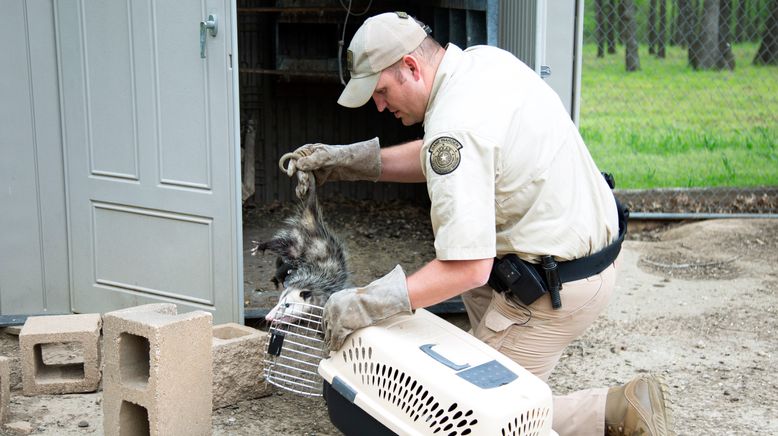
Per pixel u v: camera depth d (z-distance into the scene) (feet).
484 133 8.15
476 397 7.47
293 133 25.20
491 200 8.07
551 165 8.64
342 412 8.81
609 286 9.25
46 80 14.51
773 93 41.01
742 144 32.01
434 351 8.17
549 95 9.07
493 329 9.26
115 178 14.24
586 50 52.11
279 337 10.89
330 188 25.80
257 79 24.79
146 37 13.46
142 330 9.09
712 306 16.35
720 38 49.16
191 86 13.20
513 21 15.33
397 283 8.25
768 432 11.21
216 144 13.12
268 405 11.91
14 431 10.75
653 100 40.11
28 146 14.71
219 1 12.67
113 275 14.61
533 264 8.87
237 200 13.10
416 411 7.82
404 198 25.94
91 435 10.80
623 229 9.72
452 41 19.13
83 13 13.98
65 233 14.98
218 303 13.58
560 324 9.12
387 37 8.56
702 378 13.10
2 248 14.90
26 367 11.92
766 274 18.13
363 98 8.76
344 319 8.33
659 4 50.16
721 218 21.79
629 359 13.91
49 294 15.16
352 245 21.12
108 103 14.06
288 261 11.91
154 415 9.12
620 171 28.68
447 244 7.91
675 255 19.56
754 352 14.16
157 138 13.67
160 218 13.91
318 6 23.48
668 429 9.41
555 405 9.55
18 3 14.29
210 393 9.90
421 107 8.91
